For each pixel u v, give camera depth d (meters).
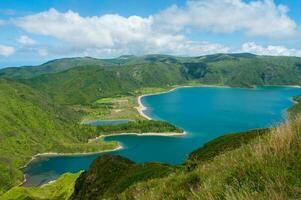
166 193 11.10
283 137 8.73
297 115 9.77
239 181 8.03
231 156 10.06
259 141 9.60
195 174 11.17
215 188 8.03
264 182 7.30
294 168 7.48
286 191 6.64
